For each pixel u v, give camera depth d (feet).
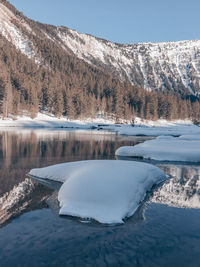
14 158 56.03
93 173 30.07
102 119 311.88
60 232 20.15
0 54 399.44
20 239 18.92
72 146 82.84
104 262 16.11
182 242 18.93
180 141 78.28
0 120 226.38
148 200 28.91
